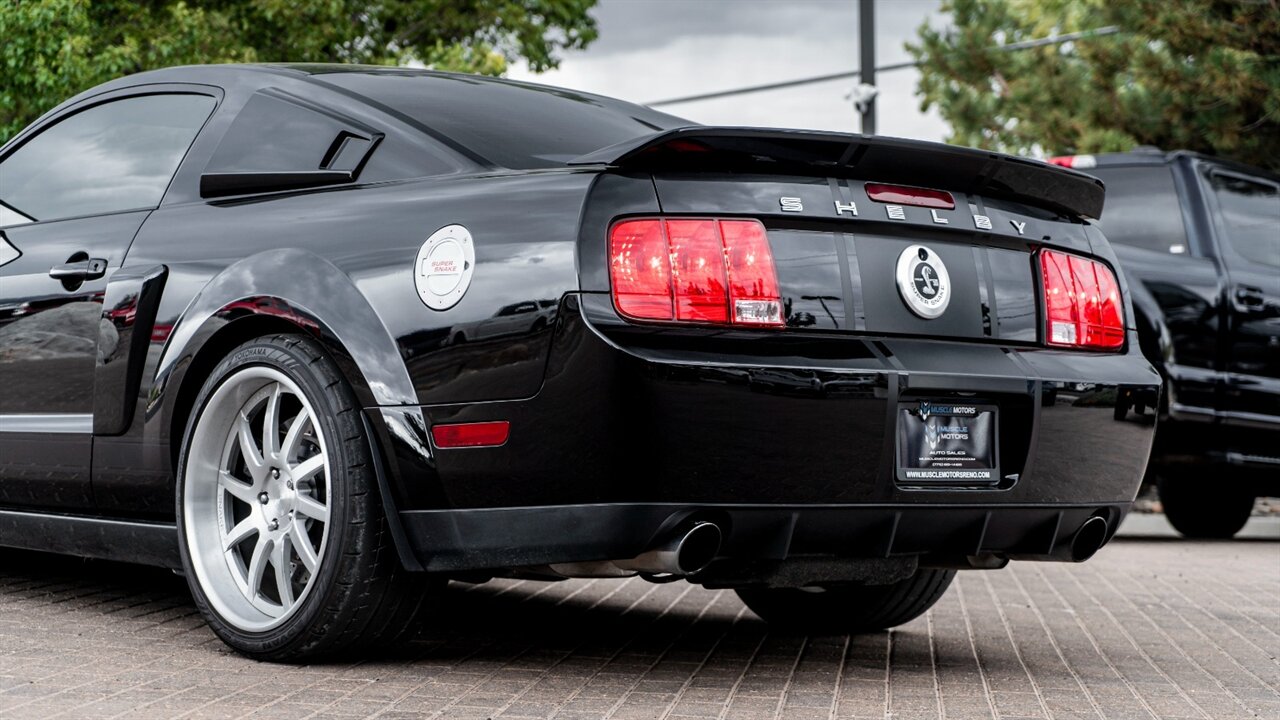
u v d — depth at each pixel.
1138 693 3.70
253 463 3.79
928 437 3.48
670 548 3.22
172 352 3.92
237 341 3.89
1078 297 3.86
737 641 4.37
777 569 3.61
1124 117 14.84
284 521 3.73
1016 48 19.56
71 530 4.31
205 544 3.86
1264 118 13.62
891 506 3.43
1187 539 9.23
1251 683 3.88
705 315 3.24
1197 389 8.41
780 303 3.31
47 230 4.52
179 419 3.96
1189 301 8.46
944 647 4.38
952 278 3.58
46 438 4.30
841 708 3.39
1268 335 8.49
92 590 4.85
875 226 3.49
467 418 3.34
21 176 4.80
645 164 3.31
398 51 24.39
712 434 3.20
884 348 3.40
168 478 3.99
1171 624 5.01
